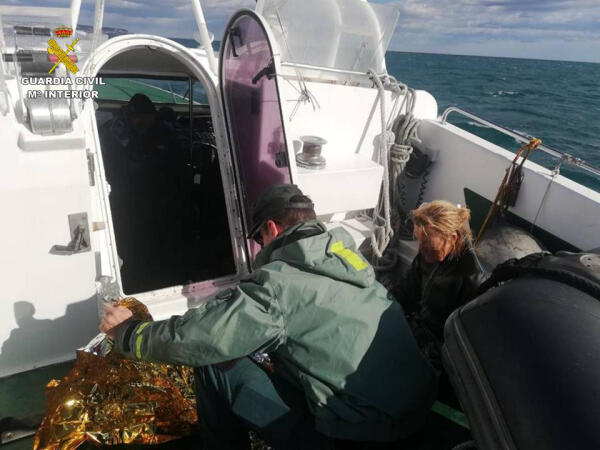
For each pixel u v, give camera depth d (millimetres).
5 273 2057
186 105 4906
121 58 3689
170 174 3660
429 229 2092
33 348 2293
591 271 1455
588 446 1102
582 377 1203
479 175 3359
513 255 2838
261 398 1668
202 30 3078
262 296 1511
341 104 3330
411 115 3568
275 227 1809
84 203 2059
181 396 2023
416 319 2377
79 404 1904
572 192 2805
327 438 1659
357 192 3309
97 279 2305
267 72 2357
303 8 3262
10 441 2010
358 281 1606
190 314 1553
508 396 1322
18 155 1875
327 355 1538
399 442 1755
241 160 2916
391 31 3516
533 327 1359
